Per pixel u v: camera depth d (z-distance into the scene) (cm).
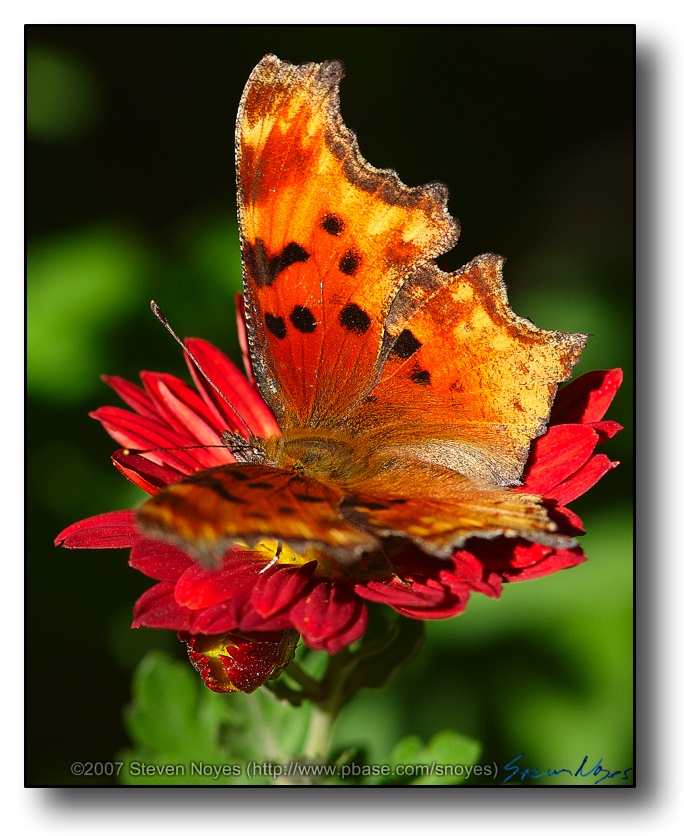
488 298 20
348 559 18
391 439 20
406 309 20
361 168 20
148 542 20
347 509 19
